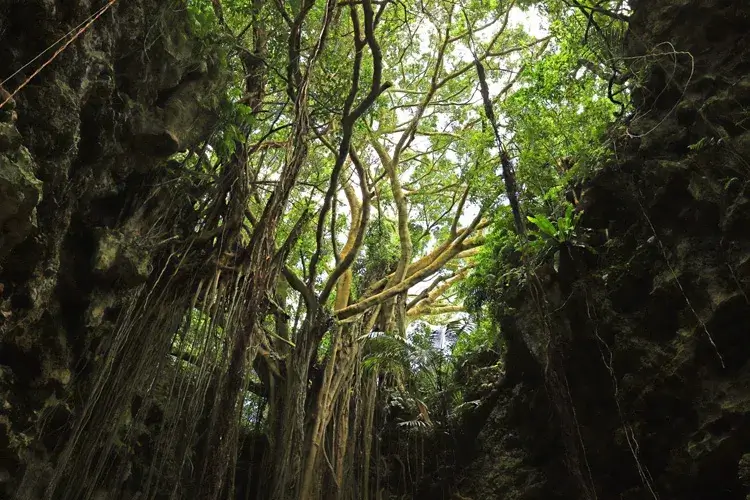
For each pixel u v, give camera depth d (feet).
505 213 30.30
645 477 22.53
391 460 33.86
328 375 30.94
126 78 20.56
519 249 27.48
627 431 23.03
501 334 30.89
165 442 22.50
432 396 34.73
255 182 26.35
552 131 28.78
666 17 24.84
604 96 29.68
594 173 26.81
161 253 24.04
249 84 27.07
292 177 24.81
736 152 20.83
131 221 22.17
